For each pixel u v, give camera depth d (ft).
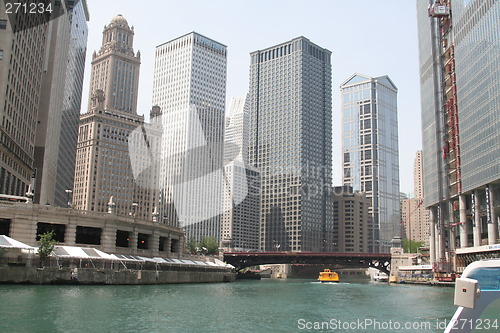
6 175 382.22
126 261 336.70
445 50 599.57
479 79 479.41
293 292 352.49
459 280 48.67
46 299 189.98
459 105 533.14
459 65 533.55
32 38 436.35
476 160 484.74
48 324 133.80
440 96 596.70
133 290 264.72
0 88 355.97
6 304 168.86
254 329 146.82
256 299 262.06
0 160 359.87
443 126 588.09
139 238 391.86
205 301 229.66
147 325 143.84
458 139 551.18
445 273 545.44
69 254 298.76
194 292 288.92
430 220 628.69
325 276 646.33
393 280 628.28
